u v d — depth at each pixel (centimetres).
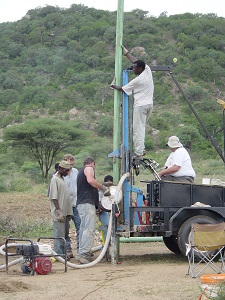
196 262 1157
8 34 11169
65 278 999
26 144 5012
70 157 1299
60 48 10425
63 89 8956
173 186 1180
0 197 2948
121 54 1244
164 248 1434
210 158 5672
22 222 1817
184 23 10038
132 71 1237
